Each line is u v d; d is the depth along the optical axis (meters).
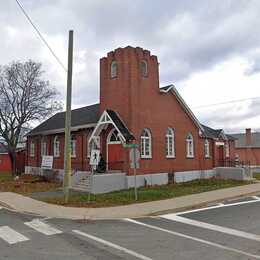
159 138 29.42
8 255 9.11
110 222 14.32
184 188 25.45
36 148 40.62
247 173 33.72
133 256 9.06
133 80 27.56
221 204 19.08
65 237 11.32
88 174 27.08
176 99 31.58
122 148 27.20
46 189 26.06
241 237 11.27
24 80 36.47
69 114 19.77
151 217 15.50
